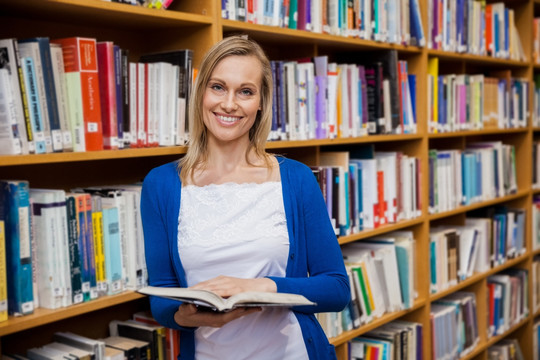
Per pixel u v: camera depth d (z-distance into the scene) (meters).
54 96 1.54
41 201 1.53
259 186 1.54
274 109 2.10
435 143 3.55
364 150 2.65
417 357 2.88
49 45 1.53
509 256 3.64
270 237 1.50
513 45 3.63
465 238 3.24
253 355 1.52
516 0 3.74
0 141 1.46
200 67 1.55
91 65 1.60
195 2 1.93
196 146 1.60
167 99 1.82
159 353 1.86
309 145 2.23
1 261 1.46
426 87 2.86
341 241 2.36
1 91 1.44
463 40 3.13
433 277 2.98
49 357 1.64
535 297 3.96
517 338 3.95
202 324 1.41
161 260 1.55
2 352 1.76
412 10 2.76
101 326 2.02
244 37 1.57
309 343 1.56
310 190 1.56
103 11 1.66
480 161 3.36
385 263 2.67
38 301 1.57
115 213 1.71
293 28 2.22
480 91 3.31
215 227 1.51
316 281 1.48
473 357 3.49
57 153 1.52
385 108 2.65
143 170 2.16
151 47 2.08
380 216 2.64
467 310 3.27
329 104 2.35
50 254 1.54
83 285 1.62
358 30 2.47
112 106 1.66
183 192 1.56
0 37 1.73
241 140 1.59
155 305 1.54
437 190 3.00
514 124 3.66
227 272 1.51
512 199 3.90
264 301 1.24
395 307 2.71
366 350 2.63
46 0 1.51
